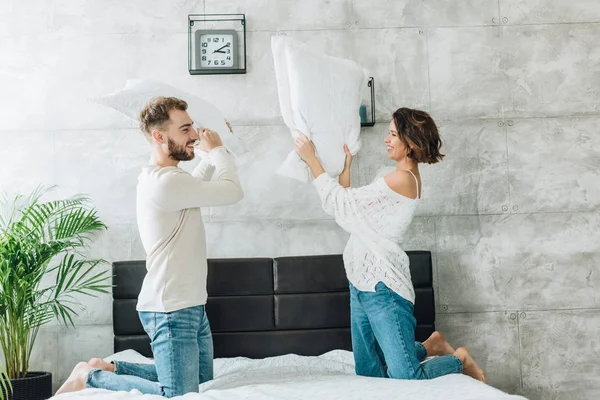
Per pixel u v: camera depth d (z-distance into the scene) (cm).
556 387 411
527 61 425
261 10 421
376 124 418
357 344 321
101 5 420
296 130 327
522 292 415
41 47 417
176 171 276
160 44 419
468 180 419
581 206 419
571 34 427
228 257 412
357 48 421
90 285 383
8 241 364
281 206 415
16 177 412
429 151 306
